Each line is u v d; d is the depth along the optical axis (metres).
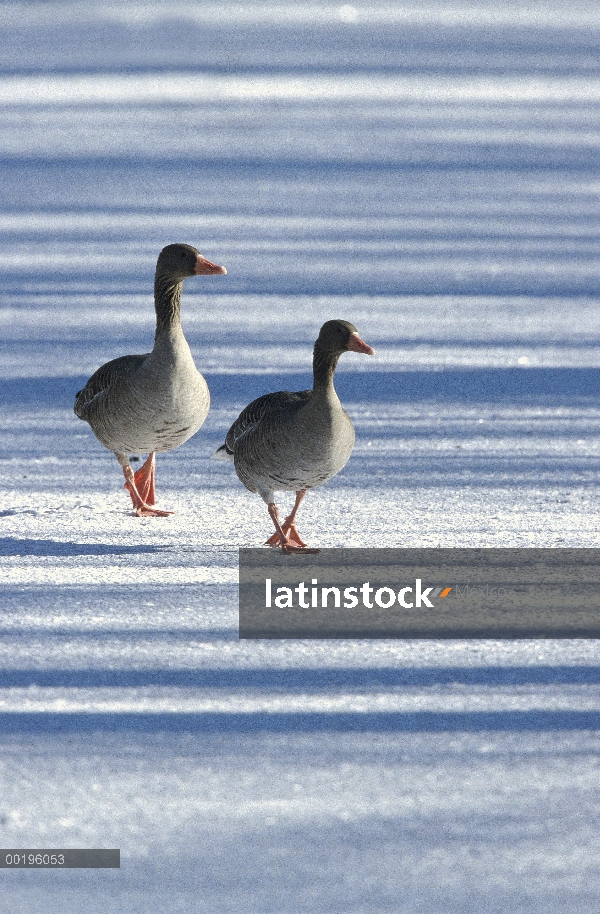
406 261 28.83
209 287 26.59
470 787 7.24
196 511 13.06
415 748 7.68
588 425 16.55
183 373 12.48
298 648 9.17
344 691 8.45
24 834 6.78
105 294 25.52
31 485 13.93
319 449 11.21
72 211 34.41
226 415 17.20
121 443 12.77
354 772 7.39
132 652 9.05
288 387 18.62
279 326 22.89
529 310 24.12
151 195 36.69
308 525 12.51
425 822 6.91
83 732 7.85
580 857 6.63
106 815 6.94
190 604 10.05
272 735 7.83
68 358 20.44
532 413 17.17
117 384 12.62
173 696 8.35
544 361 20.16
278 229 32.28
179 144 44.94
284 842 6.72
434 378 19.12
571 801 7.10
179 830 6.82
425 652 9.10
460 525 12.43
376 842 6.74
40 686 8.48
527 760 7.54
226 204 35.44
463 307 24.47
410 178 39.09
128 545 11.73
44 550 11.52
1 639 9.27
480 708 8.20
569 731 7.90
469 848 6.70
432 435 16.09
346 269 28.03
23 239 30.84
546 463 14.81
